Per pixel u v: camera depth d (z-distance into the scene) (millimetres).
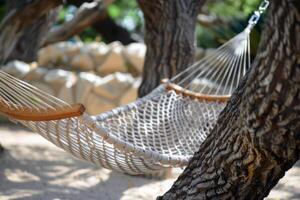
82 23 7293
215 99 3674
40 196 3723
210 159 2289
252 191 2221
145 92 4281
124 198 3816
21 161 4594
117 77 6430
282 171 2152
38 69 6723
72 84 6531
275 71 1884
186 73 4258
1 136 5652
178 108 3639
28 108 2449
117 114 3275
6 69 6645
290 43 1803
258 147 2061
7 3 5812
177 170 4633
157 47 4223
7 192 3771
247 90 2041
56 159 4785
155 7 4133
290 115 1922
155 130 3387
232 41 3816
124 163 2760
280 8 1796
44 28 6848
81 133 2533
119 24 10695
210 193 2279
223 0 8594
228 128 2221
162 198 2441
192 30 4270
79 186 4035
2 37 5461
